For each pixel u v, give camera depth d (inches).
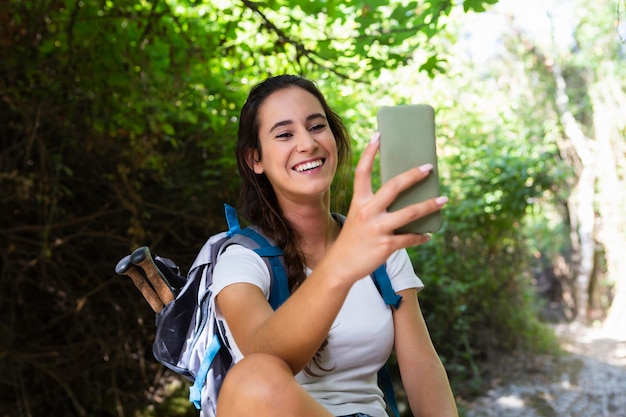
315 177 71.6
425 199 49.8
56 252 175.2
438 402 71.7
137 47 155.7
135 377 193.6
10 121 170.9
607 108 512.1
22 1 153.3
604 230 517.7
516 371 287.7
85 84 161.9
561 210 565.9
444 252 297.1
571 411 229.3
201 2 153.6
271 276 70.9
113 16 152.3
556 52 515.8
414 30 131.3
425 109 52.1
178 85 159.3
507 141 319.0
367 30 141.5
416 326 76.3
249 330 62.4
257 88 75.0
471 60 434.9
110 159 173.3
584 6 485.1
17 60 158.9
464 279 299.0
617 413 224.5
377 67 138.9
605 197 513.0
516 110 432.5
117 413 186.9
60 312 182.9
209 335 71.4
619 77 504.7
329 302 50.1
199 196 193.0
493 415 229.1
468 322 295.1
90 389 180.1
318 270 50.3
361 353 72.1
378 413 72.9
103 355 184.4
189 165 194.9
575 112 530.9
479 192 295.4
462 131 306.8
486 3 124.5
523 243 351.6
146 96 159.8
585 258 527.2
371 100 255.9
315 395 70.8
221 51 157.9
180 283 80.2
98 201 181.3
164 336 74.4
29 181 159.3
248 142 75.2
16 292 174.6
